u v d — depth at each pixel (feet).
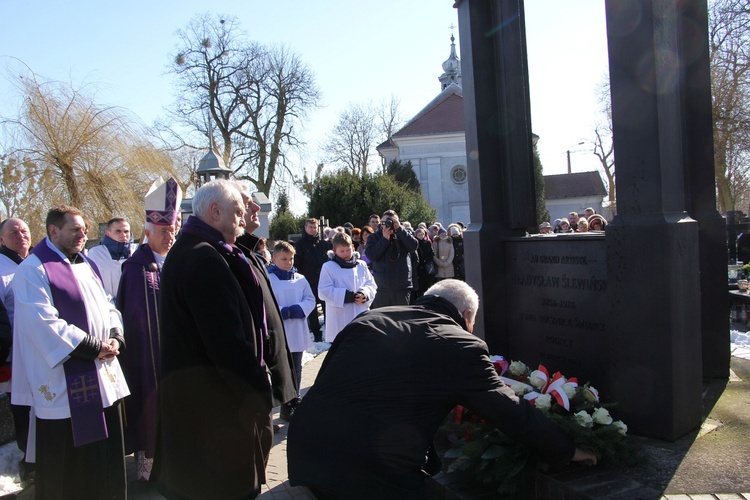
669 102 9.07
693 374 9.29
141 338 12.49
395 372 6.88
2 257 13.26
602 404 9.36
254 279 8.48
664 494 7.39
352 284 17.79
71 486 10.12
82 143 34.30
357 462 6.67
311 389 7.39
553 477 8.00
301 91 85.51
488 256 12.58
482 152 12.64
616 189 9.46
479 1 12.58
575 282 10.77
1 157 33.40
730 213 42.88
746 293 24.04
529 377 10.17
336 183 76.59
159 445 8.48
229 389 7.91
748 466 8.03
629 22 8.98
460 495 8.45
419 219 76.48
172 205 13.05
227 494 7.88
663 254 8.85
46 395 9.78
